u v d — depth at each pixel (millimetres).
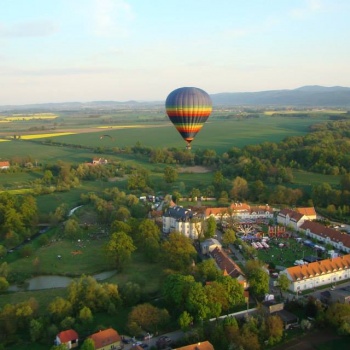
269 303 132125
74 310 128750
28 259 176375
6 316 121062
